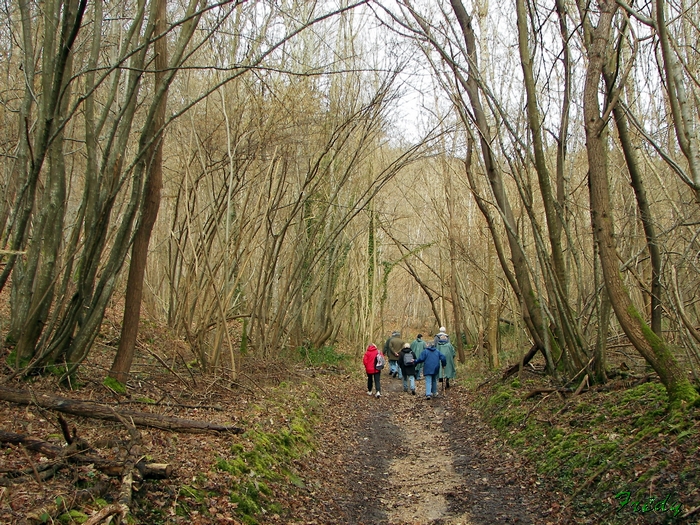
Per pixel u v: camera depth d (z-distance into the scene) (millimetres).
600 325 9648
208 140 12609
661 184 8227
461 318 25062
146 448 6090
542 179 10133
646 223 9055
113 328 13477
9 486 4488
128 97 7805
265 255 14492
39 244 7938
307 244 15797
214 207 12594
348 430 11352
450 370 16391
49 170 8148
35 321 7871
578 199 14219
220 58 11469
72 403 6555
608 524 5379
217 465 6207
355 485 8094
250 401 9938
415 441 11016
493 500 7016
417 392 16906
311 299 20891
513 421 9820
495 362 17234
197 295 11859
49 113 6637
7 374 7559
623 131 8781
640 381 8727
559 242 10289
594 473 6410
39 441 5344
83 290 8172
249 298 20219
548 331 11914
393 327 40531
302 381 13914
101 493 4750
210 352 13086
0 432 5375
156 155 8906
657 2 6129
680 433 6039
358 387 16844
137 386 9266
